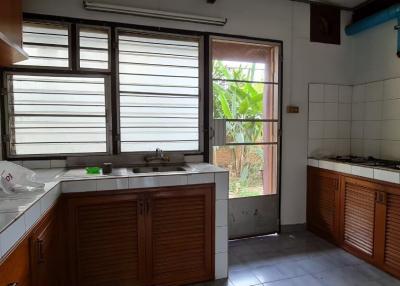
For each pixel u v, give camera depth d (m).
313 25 3.22
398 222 2.22
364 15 3.25
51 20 2.35
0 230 0.96
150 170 2.56
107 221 1.99
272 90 3.14
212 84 2.85
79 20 2.41
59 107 2.41
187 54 2.75
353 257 2.64
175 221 2.13
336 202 2.87
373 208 2.44
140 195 2.04
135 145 2.63
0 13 1.55
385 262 2.35
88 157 2.46
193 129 2.81
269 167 3.18
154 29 2.61
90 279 1.98
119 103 2.55
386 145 3.00
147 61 2.62
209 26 2.80
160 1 2.63
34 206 1.32
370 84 3.18
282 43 3.10
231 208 3.02
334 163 2.88
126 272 2.05
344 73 3.39
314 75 3.26
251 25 2.96
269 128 3.14
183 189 2.13
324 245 2.91
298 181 3.27
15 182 1.53
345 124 3.41
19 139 2.34
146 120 2.64
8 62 2.09
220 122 2.90
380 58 3.05
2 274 0.97
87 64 2.45
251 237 3.12
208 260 2.23
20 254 1.16
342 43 3.36
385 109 3.01
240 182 3.08
